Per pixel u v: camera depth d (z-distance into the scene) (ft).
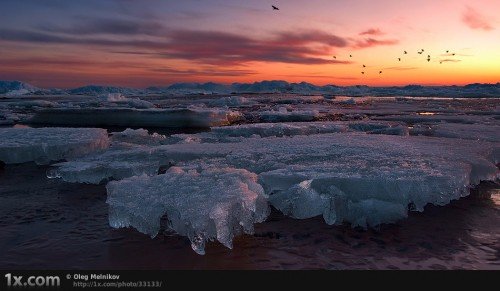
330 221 14.58
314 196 15.40
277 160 20.44
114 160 23.25
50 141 27.94
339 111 74.38
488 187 18.86
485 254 11.93
